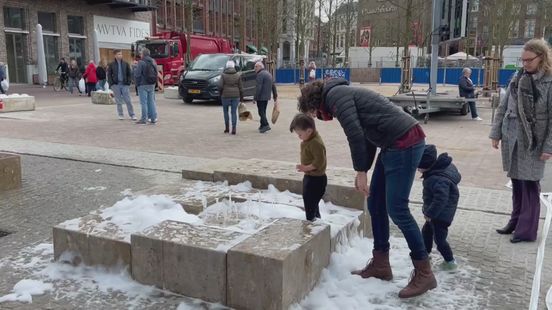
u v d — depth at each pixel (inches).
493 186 269.6
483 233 194.9
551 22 1590.8
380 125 133.4
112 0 1262.3
